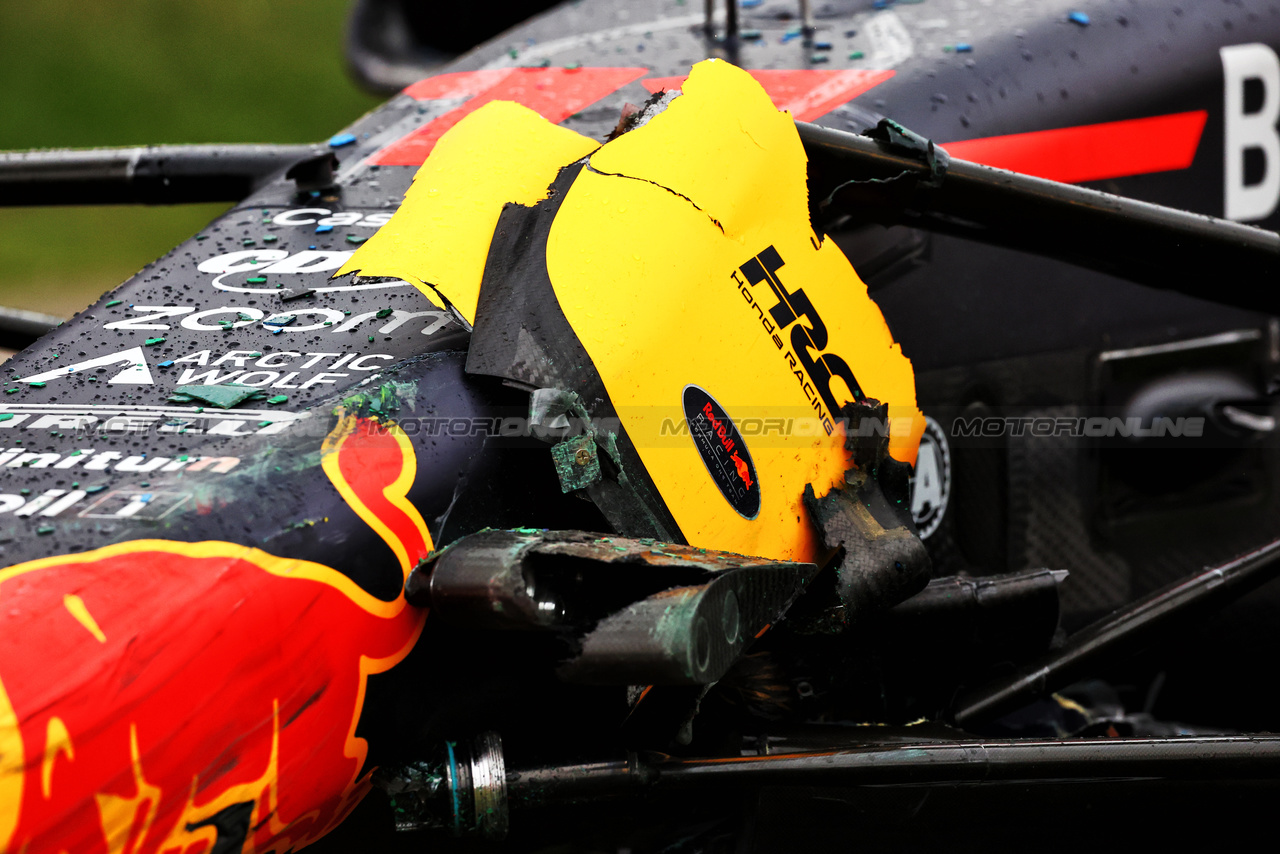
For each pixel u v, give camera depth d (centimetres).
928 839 548
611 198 473
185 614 360
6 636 342
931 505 679
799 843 533
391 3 1032
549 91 689
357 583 393
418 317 476
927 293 667
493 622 378
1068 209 562
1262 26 763
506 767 439
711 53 718
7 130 3008
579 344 439
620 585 380
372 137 668
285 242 549
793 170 515
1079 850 575
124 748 346
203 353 462
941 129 658
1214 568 600
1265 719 795
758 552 482
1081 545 730
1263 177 764
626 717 465
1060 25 722
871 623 562
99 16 3522
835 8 771
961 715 562
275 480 393
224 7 3647
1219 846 602
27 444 414
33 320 843
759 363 486
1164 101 728
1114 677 770
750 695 551
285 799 386
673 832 530
